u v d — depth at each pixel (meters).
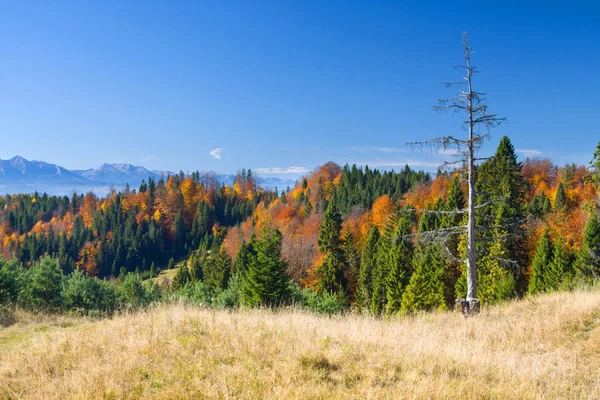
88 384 5.17
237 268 52.12
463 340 7.94
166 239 124.50
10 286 15.54
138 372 5.61
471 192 14.40
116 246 111.81
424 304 32.88
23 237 121.19
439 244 15.45
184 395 4.81
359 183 101.56
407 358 6.16
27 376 5.85
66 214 146.50
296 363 5.73
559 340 8.05
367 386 5.09
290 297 25.06
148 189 143.00
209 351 6.32
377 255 45.38
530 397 4.91
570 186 60.66
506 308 13.24
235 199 154.25
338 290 46.62
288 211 98.19
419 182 84.12
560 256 31.95
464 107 13.99
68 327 11.30
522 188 41.19
